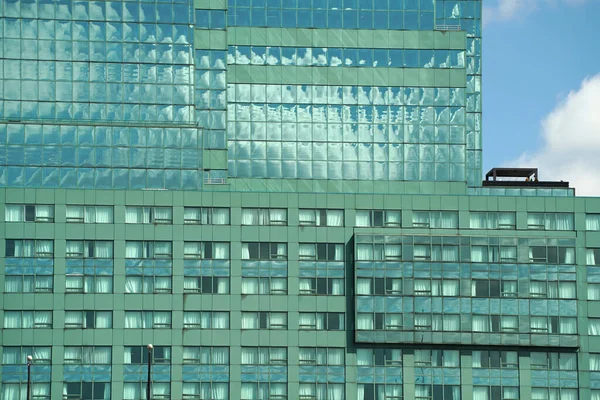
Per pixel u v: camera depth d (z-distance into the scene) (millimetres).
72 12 122250
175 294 110812
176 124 121438
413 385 111375
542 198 114875
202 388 110000
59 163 116500
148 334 110125
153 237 111375
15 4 121625
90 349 109625
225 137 123000
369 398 111188
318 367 111188
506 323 112438
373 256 112188
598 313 113375
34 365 108938
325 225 113125
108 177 117000
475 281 112688
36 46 121312
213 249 111938
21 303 109562
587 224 114688
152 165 117938
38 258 110250
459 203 114438
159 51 123188
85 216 111188
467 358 112250
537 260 113562
